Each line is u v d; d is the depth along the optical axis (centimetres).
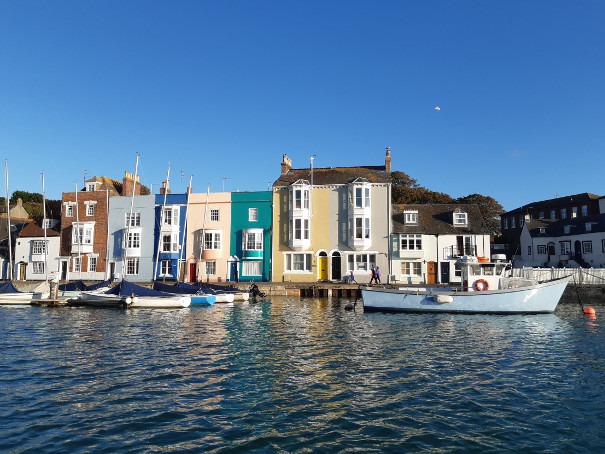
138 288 3450
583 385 1302
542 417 1051
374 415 1061
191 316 2919
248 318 2800
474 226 4859
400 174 7575
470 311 2825
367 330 2281
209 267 5188
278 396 1195
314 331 2258
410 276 4753
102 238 5459
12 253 5759
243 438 927
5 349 1786
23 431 953
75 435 935
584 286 4044
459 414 1070
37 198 10000
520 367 1512
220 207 5262
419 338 2050
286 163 5497
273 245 5084
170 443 900
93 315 2984
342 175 5191
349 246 4869
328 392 1231
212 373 1422
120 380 1337
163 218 5100
